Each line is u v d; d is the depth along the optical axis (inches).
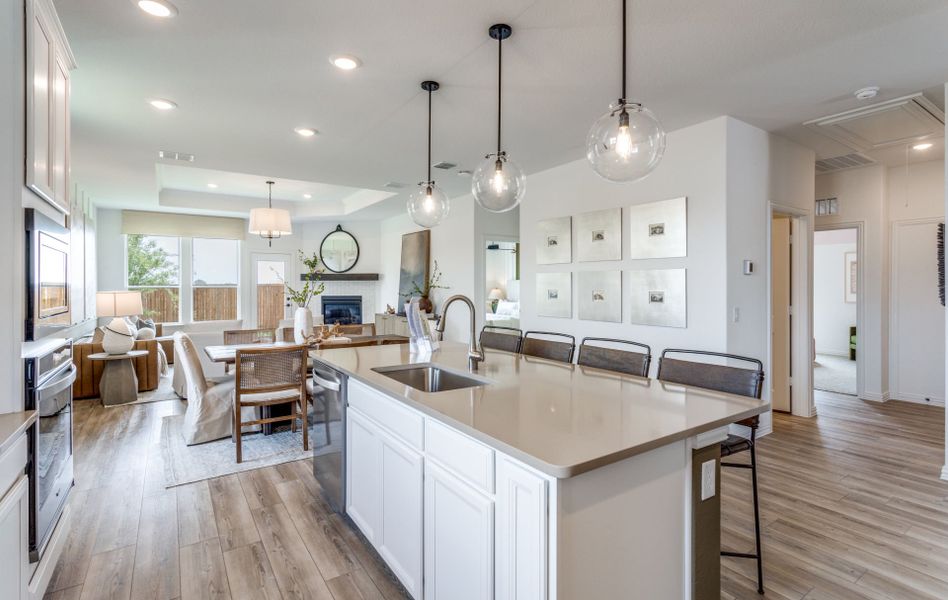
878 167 203.0
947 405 123.3
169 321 323.3
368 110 135.0
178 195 297.3
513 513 52.6
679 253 149.6
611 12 87.9
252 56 103.9
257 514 104.8
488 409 66.3
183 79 114.9
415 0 84.1
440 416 64.2
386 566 85.7
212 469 129.8
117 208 301.9
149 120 141.8
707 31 94.6
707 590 64.2
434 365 104.0
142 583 80.8
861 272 210.2
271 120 142.4
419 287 302.0
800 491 115.9
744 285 146.0
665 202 153.4
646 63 107.9
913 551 90.2
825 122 144.8
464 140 161.3
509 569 53.3
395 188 239.3
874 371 208.4
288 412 165.6
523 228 209.0
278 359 139.8
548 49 101.7
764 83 118.3
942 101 131.2
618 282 168.1
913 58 105.9
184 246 327.9
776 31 94.5
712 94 125.0
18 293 68.8
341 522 101.3
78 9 85.7
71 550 90.7
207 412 151.6
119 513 105.1
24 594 63.9
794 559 87.6
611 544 53.2
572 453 49.2
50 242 79.0
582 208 182.1
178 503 110.0
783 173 161.8
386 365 100.0
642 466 56.1
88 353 207.2
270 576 82.8
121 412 184.7
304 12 87.7
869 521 101.4
